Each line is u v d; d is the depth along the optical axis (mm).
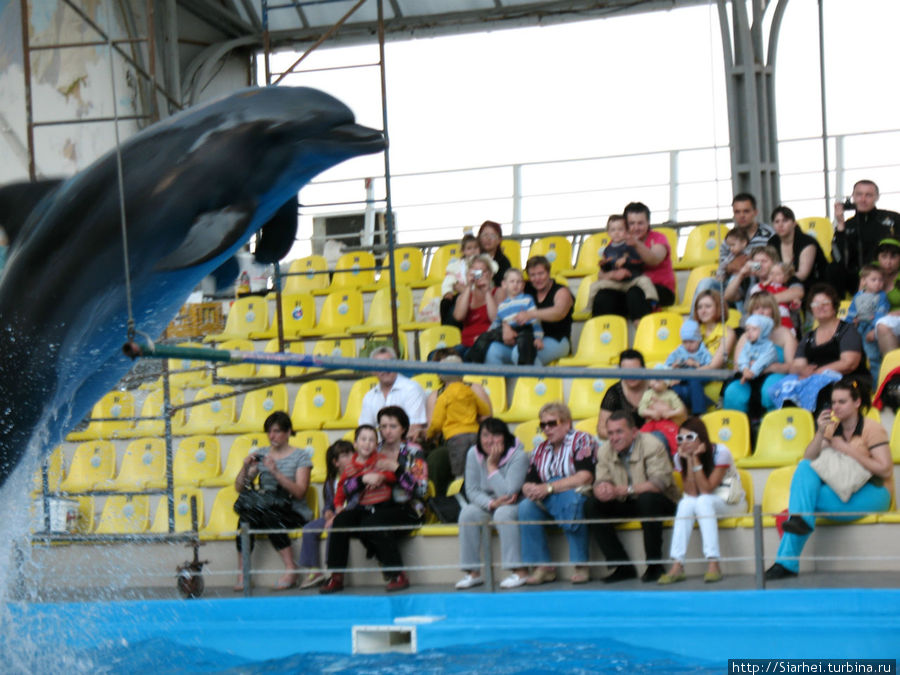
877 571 16359
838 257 21750
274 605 16609
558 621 15312
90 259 10086
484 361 22156
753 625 14320
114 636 16562
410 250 29438
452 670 14062
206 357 8555
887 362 18906
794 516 16016
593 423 20062
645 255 22953
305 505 19281
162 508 21297
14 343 10266
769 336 19516
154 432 23281
